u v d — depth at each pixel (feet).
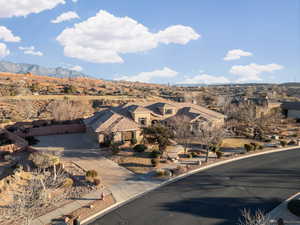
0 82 288.71
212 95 356.18
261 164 94.89
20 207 43.91
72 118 171.94
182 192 68.95
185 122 124.26
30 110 187.62
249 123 166.09
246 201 63.26
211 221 53.72
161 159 97.96
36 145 120.26
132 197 65.57
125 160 96.53
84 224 52.16
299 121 195.31
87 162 94.63
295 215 55.36
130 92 339.77
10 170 89.51
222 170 88.02
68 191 68.54
